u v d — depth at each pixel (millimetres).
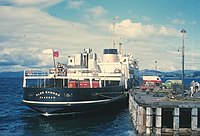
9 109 66188
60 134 40125
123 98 63000
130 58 87750
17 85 198500
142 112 35875
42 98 45938
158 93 53625
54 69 54938
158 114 33812
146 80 101000
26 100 47875
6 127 45031
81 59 63344
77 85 53625
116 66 70125
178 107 33812
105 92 52312
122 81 65188
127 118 52781
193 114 33750
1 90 138375
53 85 55188
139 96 46906
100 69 69312
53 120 47469
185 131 34562
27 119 51219
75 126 44719
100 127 44531
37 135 39781
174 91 55188
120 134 40188
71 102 45875
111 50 73938
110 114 57250
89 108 48562
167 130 35344
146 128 34469
